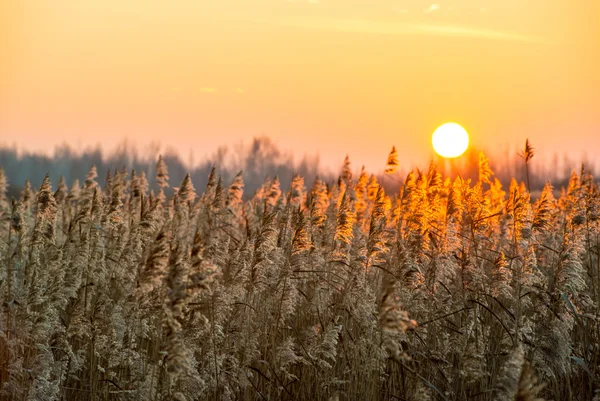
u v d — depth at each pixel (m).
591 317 10.63
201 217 17.14
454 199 11.76
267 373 10.87
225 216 17.02
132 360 10.63
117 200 13.90
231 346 10.80
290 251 11.45
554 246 13.78
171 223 17.02
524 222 11.16
